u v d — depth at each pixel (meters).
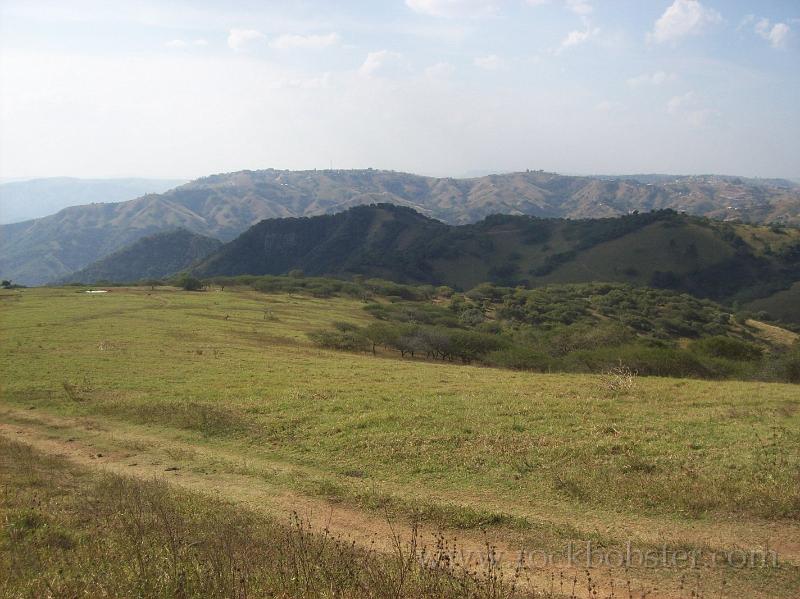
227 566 8.00
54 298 79.56
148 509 11.11
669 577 8.55
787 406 21.08
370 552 9.37
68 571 7.79
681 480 12.55
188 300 83.94
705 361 40.75
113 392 26.38
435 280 181.25
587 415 19.50
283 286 118.56
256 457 16.78
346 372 33.09
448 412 20.36
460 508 11.46
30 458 15.92
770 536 9.81
